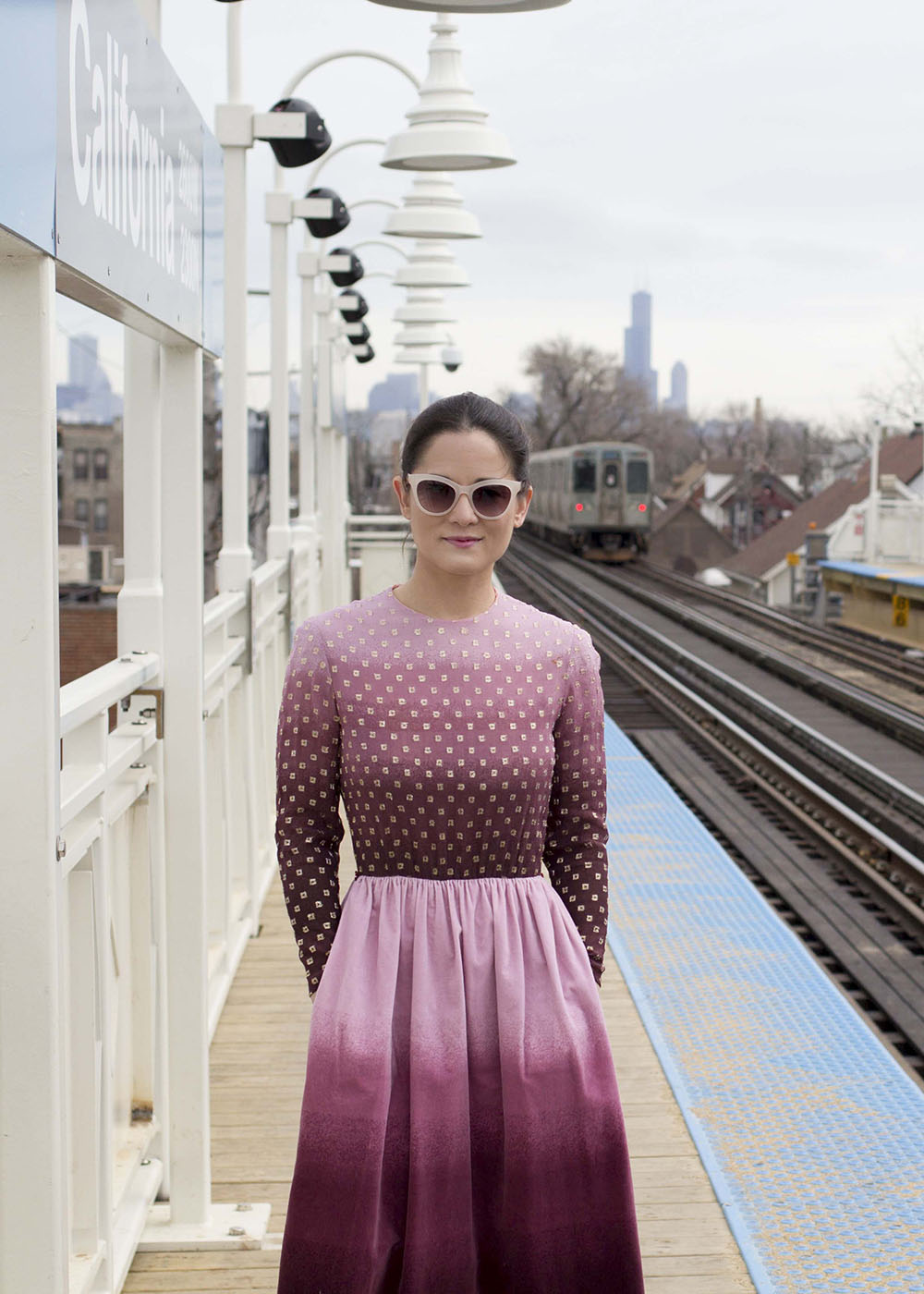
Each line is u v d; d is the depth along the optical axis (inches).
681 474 5285.4
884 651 806.5
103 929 116.5
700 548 3754.9
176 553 138.0
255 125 233.1
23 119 72.9
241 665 228.7
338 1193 90.4
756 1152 159.3
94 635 661.9
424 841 93.3
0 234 73.9
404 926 93.5
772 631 963.3
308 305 464.8
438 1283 90.4
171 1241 137.2
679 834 319.9
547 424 3902.6
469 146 253.9
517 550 1830.7
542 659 94.2
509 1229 91.7
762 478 4357.8
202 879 139.4
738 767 478.3
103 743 114.9
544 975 93.4
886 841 361.4
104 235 92.3
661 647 874.1
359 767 92.3
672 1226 143.7
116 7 95.2
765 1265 135.5
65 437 2272.4
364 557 685.3
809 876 342.6
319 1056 91.2
